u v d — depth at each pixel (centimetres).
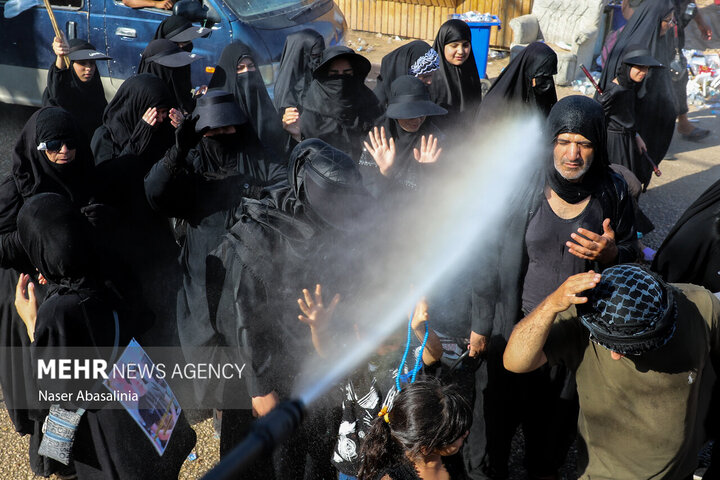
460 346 353
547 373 294
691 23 1079
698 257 309
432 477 199
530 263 296
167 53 512
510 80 453
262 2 690
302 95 534
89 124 566
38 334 257
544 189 288
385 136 380
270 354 257
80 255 264
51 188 337
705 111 877
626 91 550
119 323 278
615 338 210
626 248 288
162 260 354
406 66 501
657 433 226
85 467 273
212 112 333
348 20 1155
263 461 263
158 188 322
